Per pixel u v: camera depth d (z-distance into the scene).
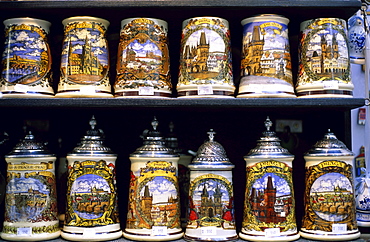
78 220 1.61
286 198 1.62
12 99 1.61
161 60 1.66
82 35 1.65
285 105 1.61
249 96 1.63
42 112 1.87
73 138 1.96
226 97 1.62
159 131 1.88
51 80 1.72
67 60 1.65
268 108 1.73
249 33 1.68
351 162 1.66
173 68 1.93
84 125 1.96
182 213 1.81
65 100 1.61
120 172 1.94
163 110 1.83
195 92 1.61
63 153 1.95
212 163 1.62
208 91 1.60
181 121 1.96
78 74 1.63
